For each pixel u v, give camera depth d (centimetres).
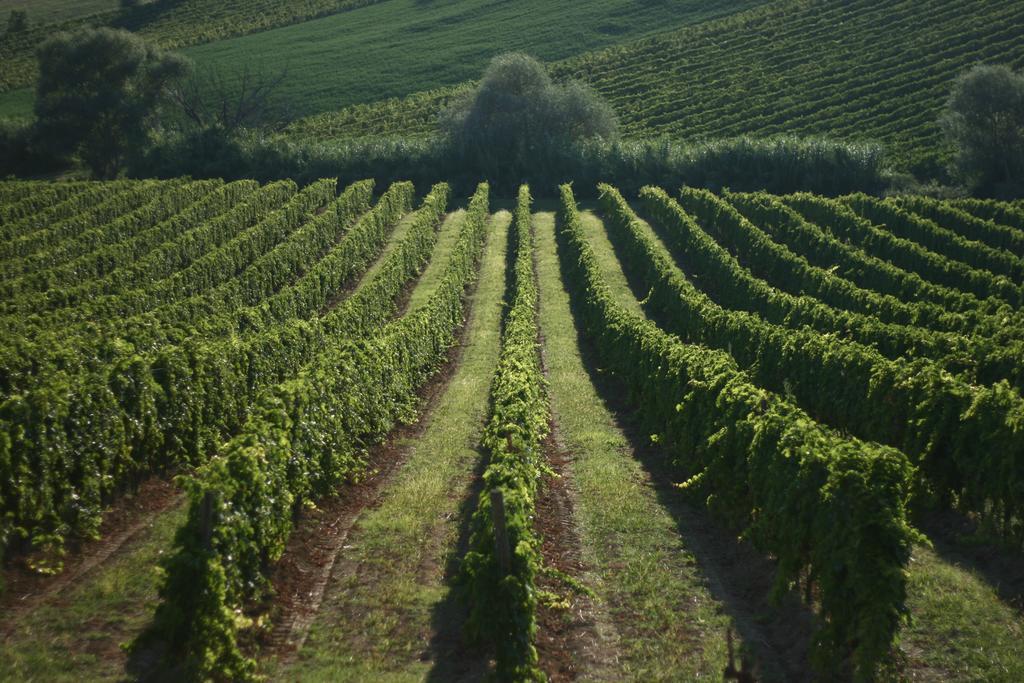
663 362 2130
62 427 1485
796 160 5997
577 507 1688
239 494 1255
